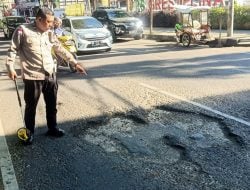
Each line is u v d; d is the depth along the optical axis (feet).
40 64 17.11
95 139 18.39
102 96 26.63
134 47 57.93
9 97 28.02
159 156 16.12
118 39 74.08
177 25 56.65
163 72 34.27
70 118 21.76
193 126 19.43
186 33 54.34
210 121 20.02
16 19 96.78
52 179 14.47
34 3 163.63
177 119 20.63
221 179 13.82
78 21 55.42
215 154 15.96
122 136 18.61
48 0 106.93
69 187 13.79
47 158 16.37
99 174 14.69
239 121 19.67
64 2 121.49
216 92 25.76
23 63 17.10
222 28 74.23
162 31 79.15
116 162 15.70
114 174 14.62
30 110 17.78
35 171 15.19
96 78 33.50
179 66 36.86
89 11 106.22
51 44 17.61
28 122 17.95
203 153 16.14
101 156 16.37
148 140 17.93
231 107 22.15
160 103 23.84
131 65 39.45
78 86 30.53
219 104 22.89
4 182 14.32
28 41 16.75
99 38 52.80
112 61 43.45
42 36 17.07
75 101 25.62
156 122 20.38
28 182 14.32
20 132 17.78
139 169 14.97
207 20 56.80
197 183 13.62
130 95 26.40
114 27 68.59
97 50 53.93
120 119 21.21
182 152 16.40
